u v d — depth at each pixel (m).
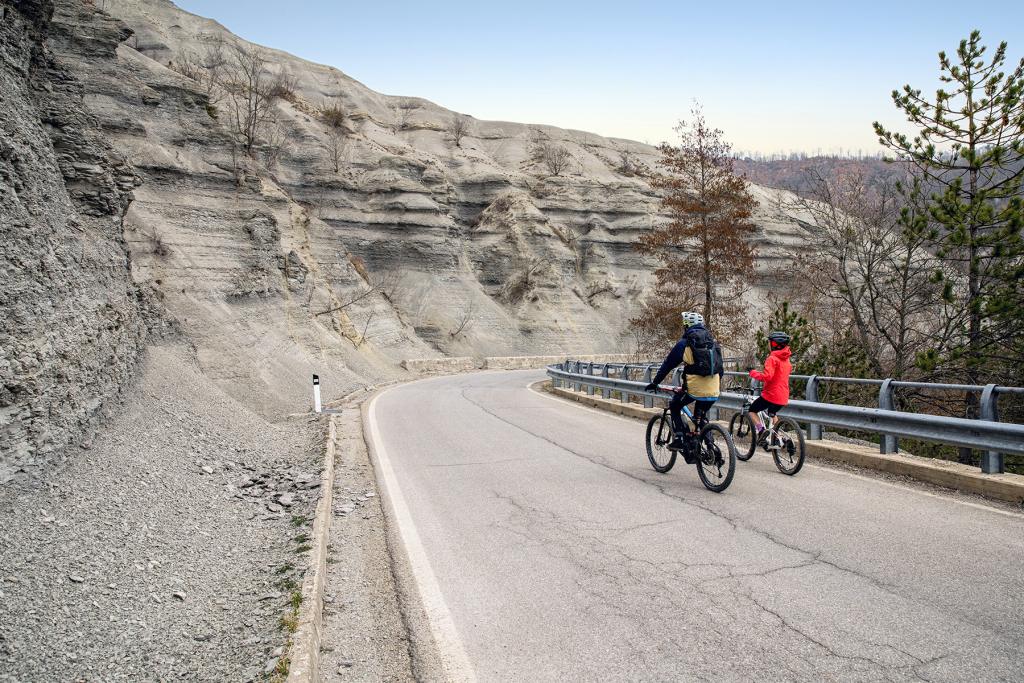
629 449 10.16
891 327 19.25
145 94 31.05
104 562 4.55
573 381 19.95
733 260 29.47
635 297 68.19
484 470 8.73
